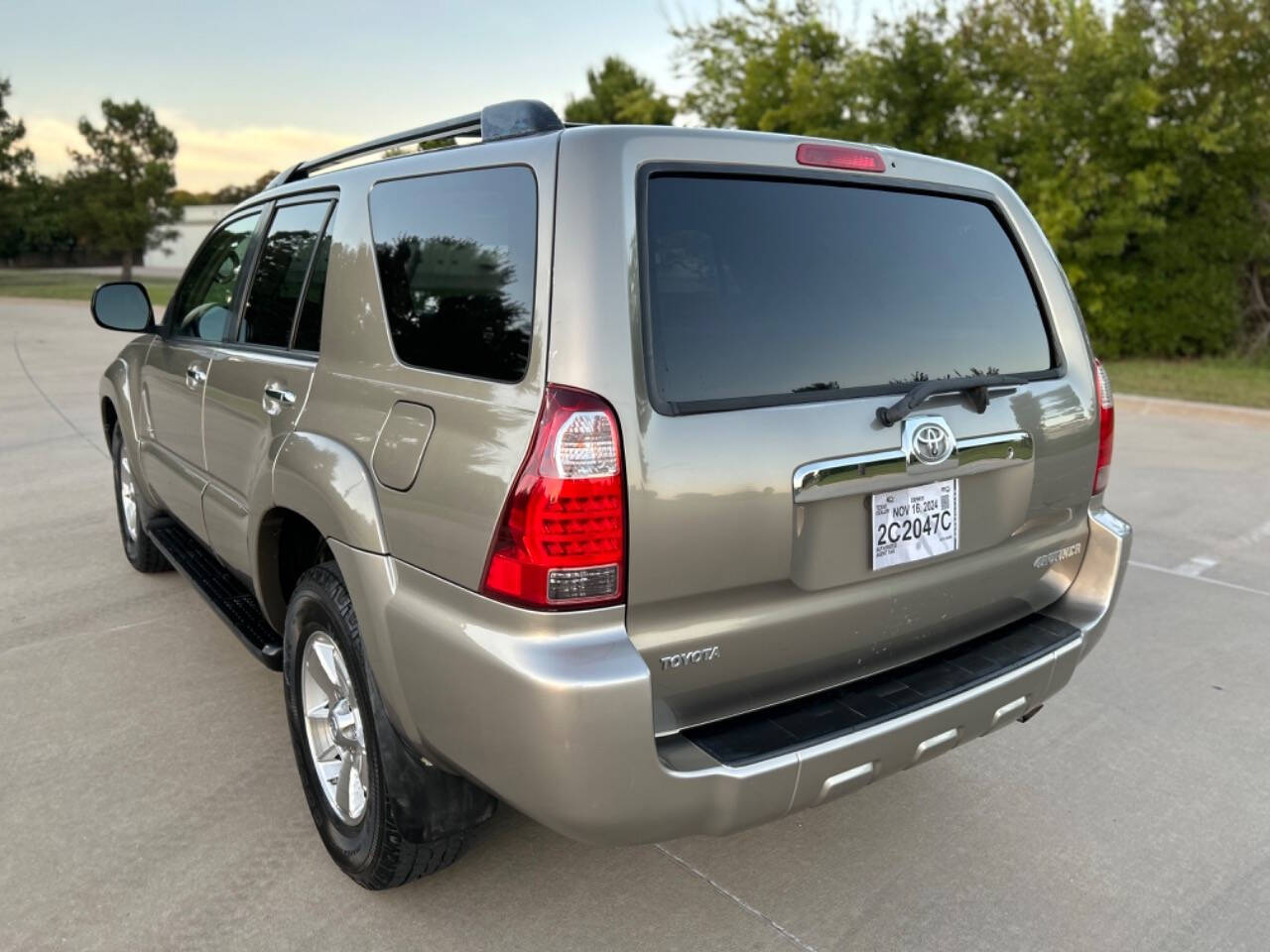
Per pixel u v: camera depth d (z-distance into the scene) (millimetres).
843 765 2141
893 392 2346
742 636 2129
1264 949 2469
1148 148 13984
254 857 2787
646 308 1994
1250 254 14516
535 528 1912
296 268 2988
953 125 15422
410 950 2428
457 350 2184
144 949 2416
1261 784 3232
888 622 2391
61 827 2910
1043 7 14820
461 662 2037
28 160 46219
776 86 17594
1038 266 2822
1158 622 4621
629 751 1926
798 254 2283
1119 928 2545
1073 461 2762
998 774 3297
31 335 19250
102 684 3840
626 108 21031
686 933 2510
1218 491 7035
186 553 4035
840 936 2506
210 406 3408
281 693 3773
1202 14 13961
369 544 2273
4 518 6191
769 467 2072
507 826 2969
